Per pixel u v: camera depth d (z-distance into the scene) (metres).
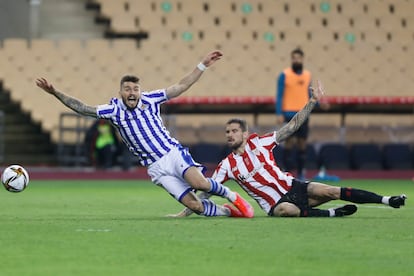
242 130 32.62
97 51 83.31
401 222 30.69
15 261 21.11
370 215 34.03
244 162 32.75
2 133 77.94
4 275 18.98
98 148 73.31
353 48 86.69
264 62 84.56
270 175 32.62
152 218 32.84
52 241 24.95
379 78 86.06
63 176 72.75
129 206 41.25
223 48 84.69
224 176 32.97
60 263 20.80
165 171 32.16
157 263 20.81
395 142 78.94
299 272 19.48
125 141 32.72
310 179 70.81
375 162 76.69
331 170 75.56
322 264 20.62
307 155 75.50
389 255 22.14
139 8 87.25
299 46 85.88
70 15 89.19
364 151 76.75
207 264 20.64
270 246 23.86
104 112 32.06
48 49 83.06
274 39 86.44
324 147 76.19
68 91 81.94
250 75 83.81
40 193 53.00
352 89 85.31
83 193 53.09
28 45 86.00
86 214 35.78
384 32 87.88
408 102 73.12
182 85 32.78
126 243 24.50
